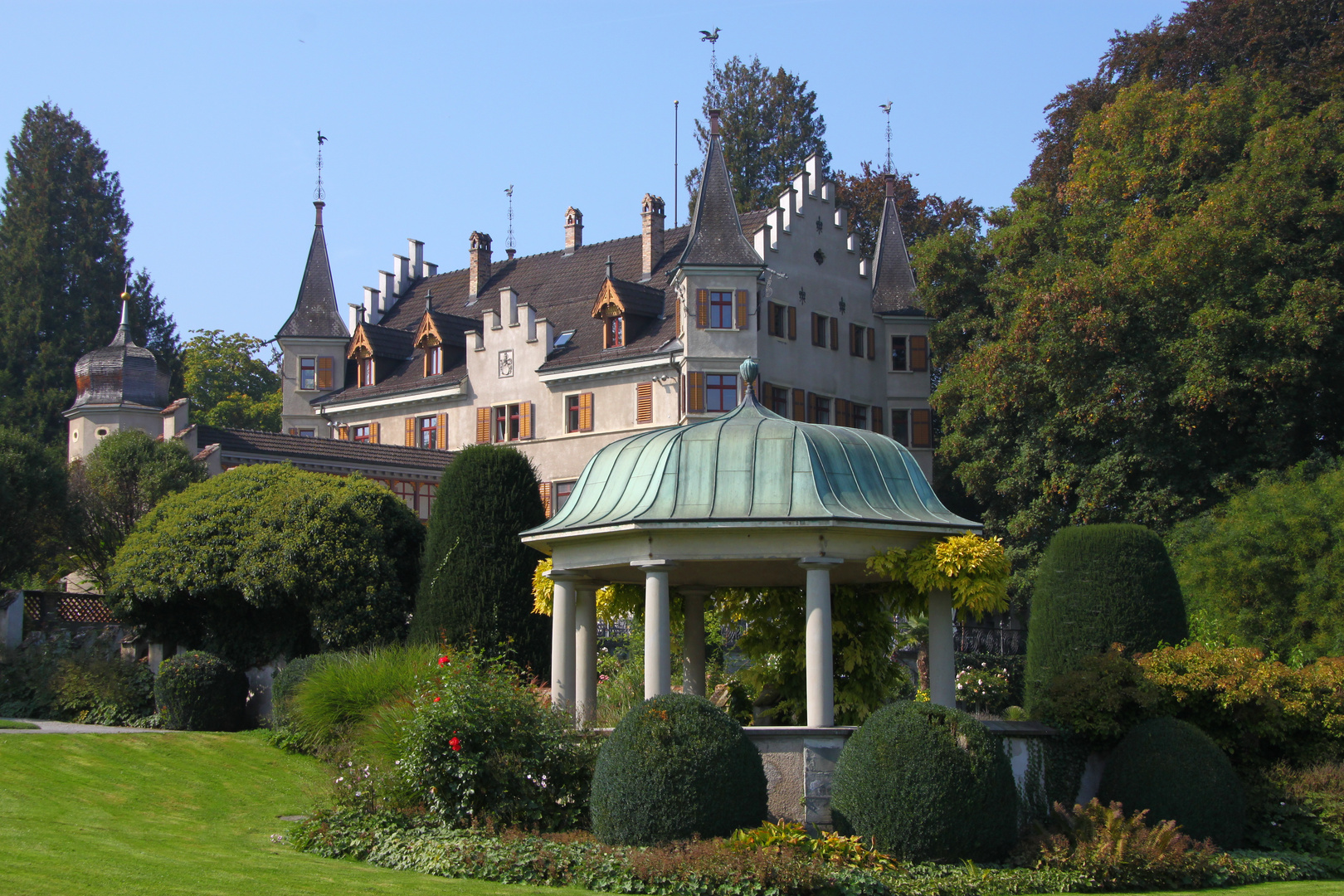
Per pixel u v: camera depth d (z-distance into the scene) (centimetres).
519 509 2462
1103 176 4075
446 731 1606
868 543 1633
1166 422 3841
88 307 6366
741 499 1645
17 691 2783
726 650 2939
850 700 1905
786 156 7212
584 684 1848
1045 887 1441
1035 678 2217
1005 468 4372
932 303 4938
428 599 2433
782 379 4828
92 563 3384
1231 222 3594
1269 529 2889
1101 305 3797
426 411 5438
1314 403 3709
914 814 1459
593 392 4925
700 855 1366
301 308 5897
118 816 1708
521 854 1427
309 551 2653
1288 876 1620
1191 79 4544
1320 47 4212
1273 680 1862
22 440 3162
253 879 1289
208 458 3841
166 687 2573
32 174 6425
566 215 5809
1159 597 2123
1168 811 1686
